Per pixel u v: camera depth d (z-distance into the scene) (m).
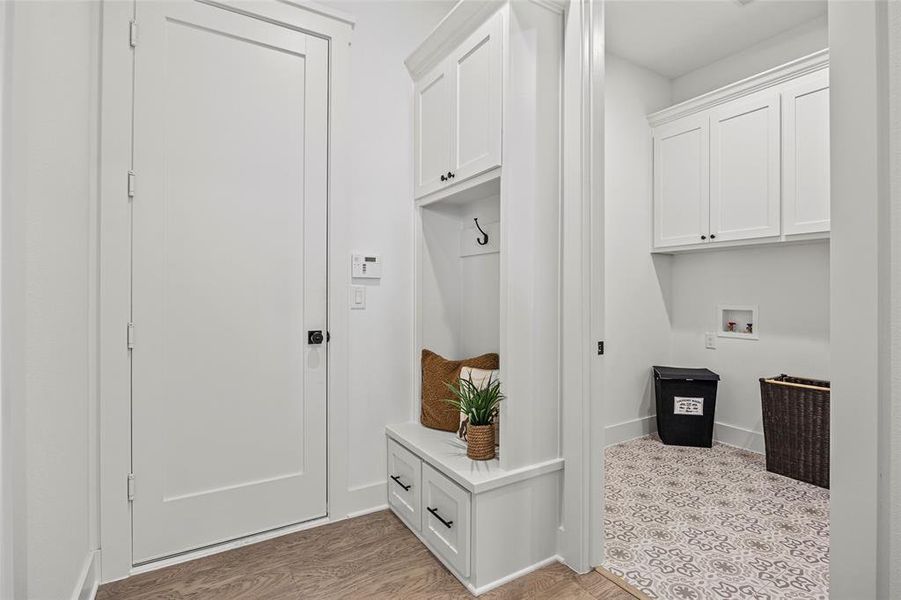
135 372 1.72
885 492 0.74
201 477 1.85
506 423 1.70
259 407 1.97
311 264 2.10
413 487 2.02
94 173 1.64
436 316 2.46
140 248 1.73
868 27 0.75
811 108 2.51
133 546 1.71
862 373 0.76
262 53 1.98
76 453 1.43
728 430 3.16
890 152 0.74
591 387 1.74
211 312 1.87
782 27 2.81
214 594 1.58
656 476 2.60
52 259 1.19
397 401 2.35
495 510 1.65
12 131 0.90
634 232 3.26
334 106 2.14
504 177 1.70
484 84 1.82
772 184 2.67
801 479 2.52
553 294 1.83
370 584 1.64
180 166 1.81
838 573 0.79
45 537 1.12
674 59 3.20
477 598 1.57
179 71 1.81
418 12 2.43
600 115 1.77
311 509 2.09
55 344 1.21
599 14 1.77
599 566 1.75
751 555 1.81
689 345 3.40
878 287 0.74
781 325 2.90
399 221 2.36
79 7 1.45
